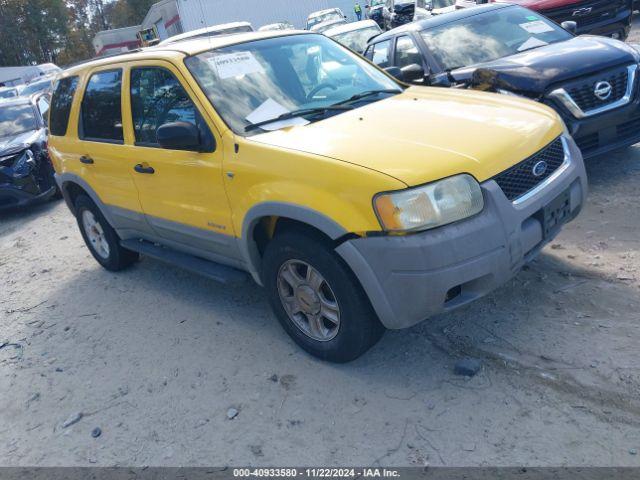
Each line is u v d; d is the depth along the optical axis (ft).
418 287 10.02
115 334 15.57
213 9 74.23
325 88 14.37
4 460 11.51
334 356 11.88
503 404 10.12
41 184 31.78
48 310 18.15
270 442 10.43
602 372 10.36
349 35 53.88
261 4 77.56
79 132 17.78
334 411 10.85
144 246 17.30
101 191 17.29
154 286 18.10
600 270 13.57
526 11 23.72
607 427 9.22
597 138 18.01
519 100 13.52
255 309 15.23
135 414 12.03
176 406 11.99
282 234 11.73
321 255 10.97
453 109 12.80
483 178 10.44
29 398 13.46
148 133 14.93
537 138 11.63
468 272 10.08
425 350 12.00
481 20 23.56
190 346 14.12
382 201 9.95
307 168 10.91
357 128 11.95
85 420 12.21
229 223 12.87
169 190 14.33
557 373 10.56
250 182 11.90
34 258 23.82
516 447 9.20
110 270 20.04
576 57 18.61
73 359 14.78
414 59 23.31
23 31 227.20
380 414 10.53
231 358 13.24
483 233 10.18
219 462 10.23
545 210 11.23
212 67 13.82
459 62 21.91
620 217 16.08
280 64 14.51
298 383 11.85
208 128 12.91
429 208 9.93
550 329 11.81
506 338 11.83
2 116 34.24
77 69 18.35
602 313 12.00
